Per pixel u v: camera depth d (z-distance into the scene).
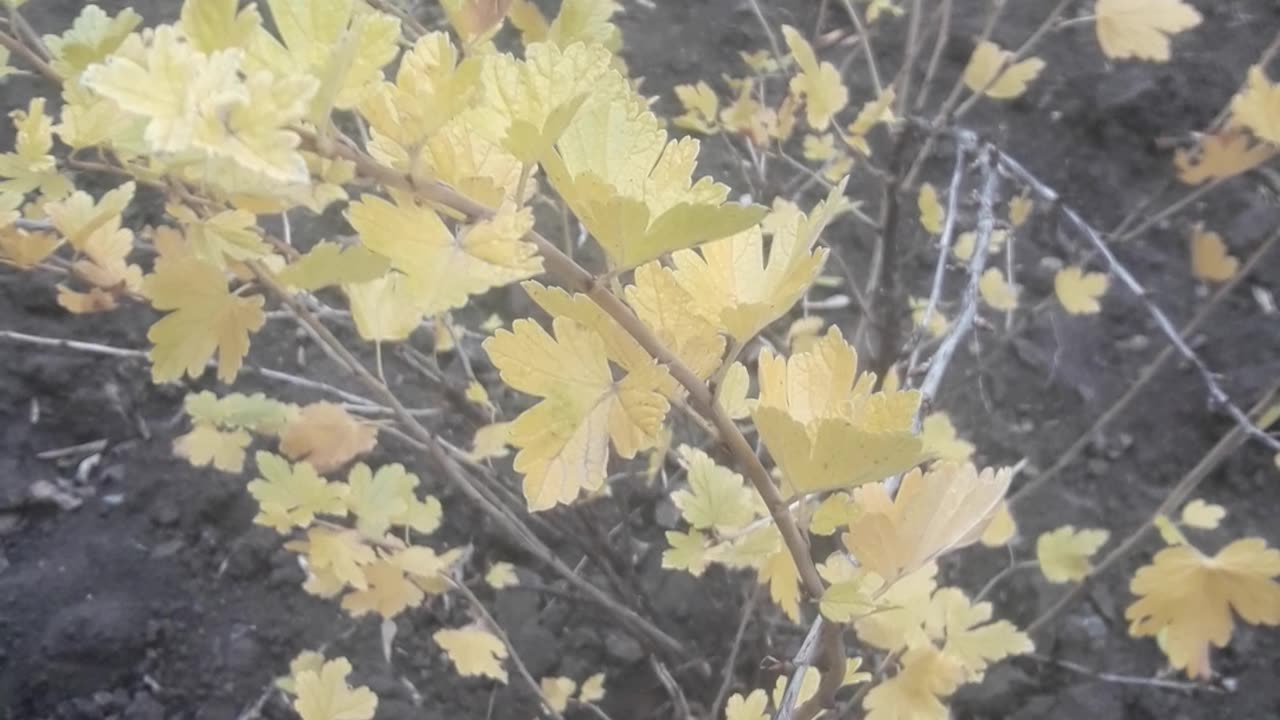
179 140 0.20
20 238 0.40
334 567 0.48
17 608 0.73
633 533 0.81
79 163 0.36
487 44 0.35
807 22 1.17
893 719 0.39
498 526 0.80
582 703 0.67
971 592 0.81
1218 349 0.96
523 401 0.86
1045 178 1.08
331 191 0.29
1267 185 1.05
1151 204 1.06
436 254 0.24
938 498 0.32
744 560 0.43
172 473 0.80
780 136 0.70
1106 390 0.94
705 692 0.73
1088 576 0.63
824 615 0.29
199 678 0.73
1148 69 1.13
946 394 0.88
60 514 0.78
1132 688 0.77
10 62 0.92
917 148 1.01
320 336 0.52
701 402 0.27
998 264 1.01
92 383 0.83
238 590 0.77
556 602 0.78
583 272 0.25
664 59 1.13
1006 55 0.63
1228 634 0.47
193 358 0.33
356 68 0.24
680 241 0.23
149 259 0.85
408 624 0.76
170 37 0.20
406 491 0.50
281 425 0.54
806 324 0.72
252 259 0.36
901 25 1.17
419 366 0.63
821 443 0.26
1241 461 0.88
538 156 0.23
